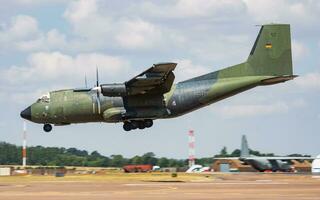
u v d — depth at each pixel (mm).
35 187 113688
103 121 138625
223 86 137000
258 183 125938
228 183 126500
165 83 131500
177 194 97312
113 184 123312
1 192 101938
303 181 134750
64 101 135125
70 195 95500
